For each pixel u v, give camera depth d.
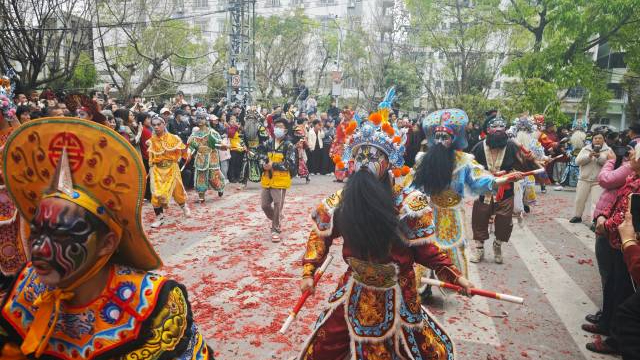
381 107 2.96
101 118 4.58
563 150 14.05
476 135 15.37
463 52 23.12
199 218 8.37
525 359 3.79
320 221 2.86
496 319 4.53
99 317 1.58
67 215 1.45
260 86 29.94
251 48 27.00
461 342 4.05
